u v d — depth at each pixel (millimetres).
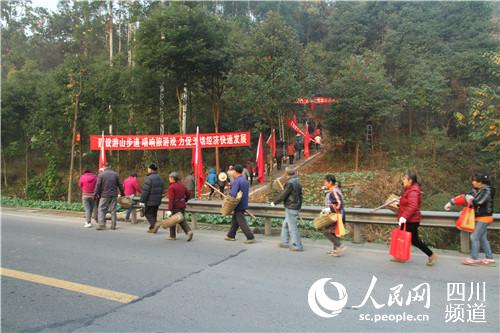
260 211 8945
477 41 27031
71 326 4250
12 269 6348
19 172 26672
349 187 16125
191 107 22016
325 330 4121
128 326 4223
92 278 5863
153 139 15180
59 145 22906
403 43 28500
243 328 4148
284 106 16609
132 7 21000
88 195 10273
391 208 7527
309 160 23859
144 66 17688
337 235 7008
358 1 36375
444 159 19641
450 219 7270
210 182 16016
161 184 9406
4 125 23359
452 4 31375
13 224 10719
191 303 4855
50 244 8156
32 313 4609
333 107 20844
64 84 19344
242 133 16000
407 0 34312
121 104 20453
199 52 17141
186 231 8461
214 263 6641
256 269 6270
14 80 24188
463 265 6473
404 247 6316
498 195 16234
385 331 4121
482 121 16391
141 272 6145
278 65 15953
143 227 10289
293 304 4816
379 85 20172
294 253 7328
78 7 37344
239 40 19984
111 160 22891
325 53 30625
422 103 21031
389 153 21594
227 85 19156
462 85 22859
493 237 13070
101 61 21156
